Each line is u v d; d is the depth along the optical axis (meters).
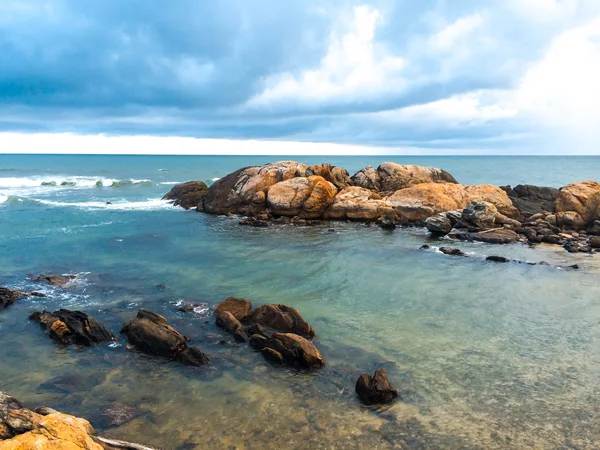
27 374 11.98
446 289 19.70
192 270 22.39
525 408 10.61
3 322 15.38
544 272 22.38
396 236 31.77
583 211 33.12
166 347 13.03
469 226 32.81
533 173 97.75
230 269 22.67
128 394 11.08
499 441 9.38
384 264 23.92
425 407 10.62
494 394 11.22
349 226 35.78
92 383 11.58
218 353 13.39
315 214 38.25
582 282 20.67
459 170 110.56
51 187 64.81
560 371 12.42
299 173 41.25
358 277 21.50
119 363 12.69
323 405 10.69
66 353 13.24
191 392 11.22
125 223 35.66
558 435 9.60
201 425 9.82
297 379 11.92
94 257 24.70
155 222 36.38
